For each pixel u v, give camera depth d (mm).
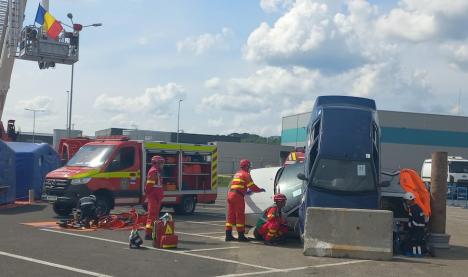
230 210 13023
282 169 14969
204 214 19984
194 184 19781
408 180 12273
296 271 9484
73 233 13398
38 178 23828
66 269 8977
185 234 14094
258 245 12445
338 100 13602
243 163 13219
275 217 12633
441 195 13086
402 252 12000
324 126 12836
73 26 34062
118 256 10367
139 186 17578
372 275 9344
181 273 8984
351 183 12234
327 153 12562
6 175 20344
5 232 13250
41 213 17922
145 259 10148
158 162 13039
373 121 12945
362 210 11086
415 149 60250
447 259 11477
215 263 9992
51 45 33188
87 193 16406
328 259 10812
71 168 17156
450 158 38719
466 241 14750
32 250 10711
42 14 33562
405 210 13922
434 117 60844
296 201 13664
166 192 18641
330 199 12070
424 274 9602
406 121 60156
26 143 24688
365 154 12516
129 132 68875
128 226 14688
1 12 31094
